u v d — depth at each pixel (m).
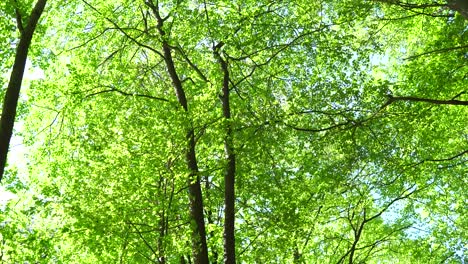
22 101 14.90
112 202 10.62
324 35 15.39
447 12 14.80
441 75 14.67
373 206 19.06
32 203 13.66
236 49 14.89
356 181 16.30
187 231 10.95
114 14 15.19
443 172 17.28
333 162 15.90
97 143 11.55
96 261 12.39
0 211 12.86
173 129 10.89
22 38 8.73
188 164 11.94
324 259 19.03
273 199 14.90
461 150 17.08
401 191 18.22
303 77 16.22
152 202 11.02
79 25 15.76
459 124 17.19
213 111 12.32
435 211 18.95
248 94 16.41
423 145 15.91
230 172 12.92
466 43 13.54
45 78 15.08
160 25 14.84
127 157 11.18
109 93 15.49
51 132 15.41
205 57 15.90
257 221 14.71
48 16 15.15
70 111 15.10
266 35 15.45
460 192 18.53
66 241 11.67
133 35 15.73
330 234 18.48
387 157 15.30
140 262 11.16
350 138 14.63
